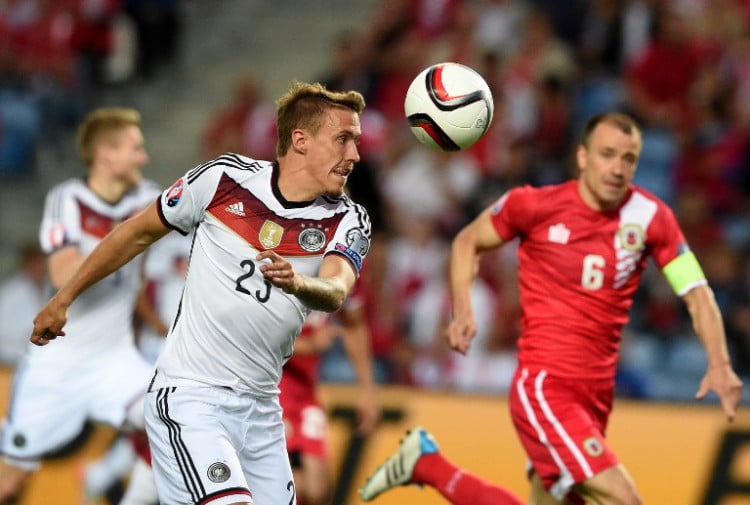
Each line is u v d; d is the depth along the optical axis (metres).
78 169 49.88
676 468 25.11
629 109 43.84
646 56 43.84
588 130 19.73
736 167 41.56
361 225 16.47
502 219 20.39
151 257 26.03
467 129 17.81
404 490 25.98
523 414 19.88
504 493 20.81
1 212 49.47
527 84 44.62
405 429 26.59
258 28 55.12
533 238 20.12
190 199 16.34
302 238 16.20
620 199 19.78
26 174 50.06
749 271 36.22
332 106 16.14
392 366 35.03
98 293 22.66
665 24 44.16
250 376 16.50
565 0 46.84
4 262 47.28
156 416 16.42
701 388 19.28
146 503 22.75
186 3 55.44
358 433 26.77
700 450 25.14
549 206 19.94
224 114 47.19
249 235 16.19
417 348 35.19
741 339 34.81
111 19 51.91
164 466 16.34
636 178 42.34
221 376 16.38
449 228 41.09
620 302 19.86
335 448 26.72
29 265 36.03
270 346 16.45
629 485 19.03
